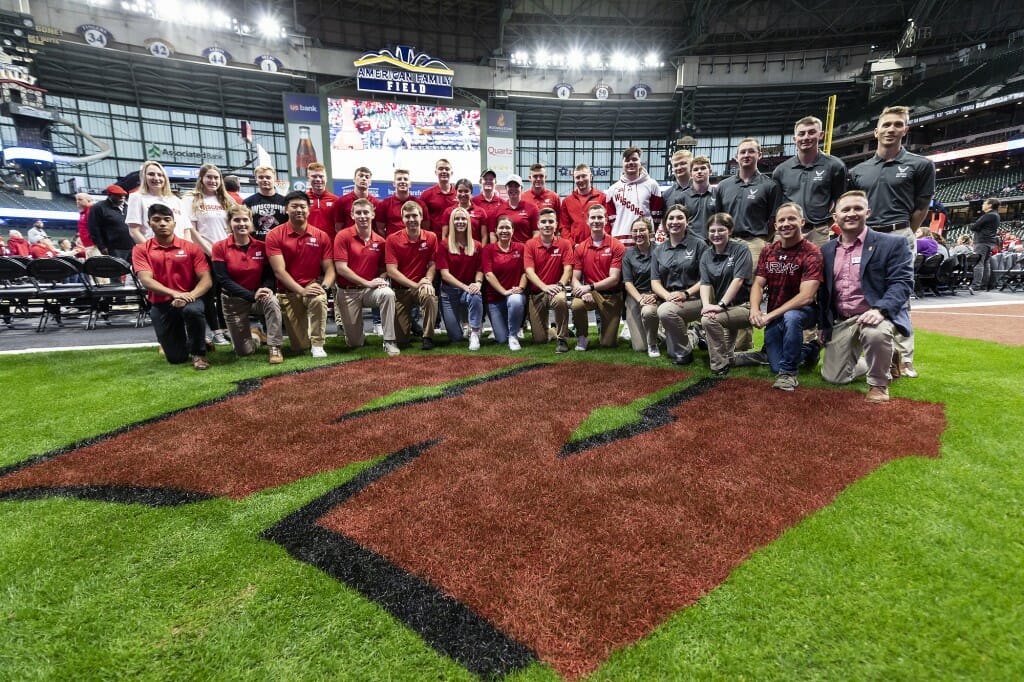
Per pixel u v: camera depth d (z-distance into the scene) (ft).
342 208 15.66
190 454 6.17
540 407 7.91
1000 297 25.61
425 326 13.53
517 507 4.73
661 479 5.24
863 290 8.29
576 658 2.99
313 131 69.56
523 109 85.10
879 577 3.63
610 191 14.96
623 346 13.70
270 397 8.68
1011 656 2.90
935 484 4.99
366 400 8.45
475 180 76.89
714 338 9.95
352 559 3.99
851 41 80.12
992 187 70.74
